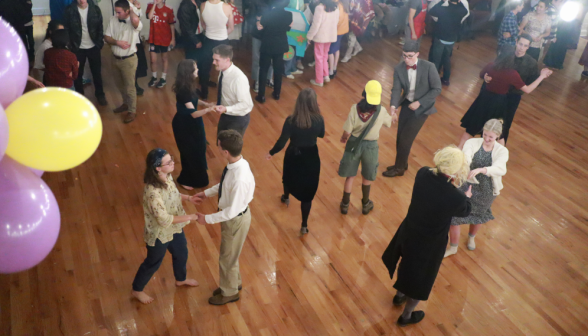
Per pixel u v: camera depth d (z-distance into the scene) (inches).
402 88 181.3
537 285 148.7
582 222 178.9
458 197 109.4
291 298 137.5
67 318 125.6
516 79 181.0
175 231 119.9
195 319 128.6
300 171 146.3
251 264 148.0
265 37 225.9
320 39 251.1
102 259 145.2
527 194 191.8
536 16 263.6
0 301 128.6
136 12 209.6
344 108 245.1
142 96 239.8
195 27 233.1
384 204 180.1
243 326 127.6
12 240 65.2
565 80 299.3
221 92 166.9
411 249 120.0
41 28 281.9
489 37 360.5
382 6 332.2
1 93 62.6
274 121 229.0
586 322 137.1
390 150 213.8
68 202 167.2
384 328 130.6
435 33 266.1
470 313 137.0
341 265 150.7
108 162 189.6
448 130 232.5
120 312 128.7
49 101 64.1
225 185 113.3
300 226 166.1
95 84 223.6
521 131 237.6
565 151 223.9
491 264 155.7
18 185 65.8
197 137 166.4
